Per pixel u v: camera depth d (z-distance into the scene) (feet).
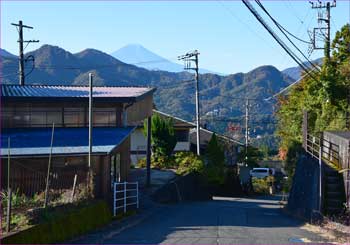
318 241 46.32
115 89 91.76
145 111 94.02
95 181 63.26
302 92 130.21
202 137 179.01
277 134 146.41
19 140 69.46
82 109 80.33
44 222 41.93
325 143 81.25
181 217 66.08
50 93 80.84
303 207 74.33
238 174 164.55
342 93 109.09
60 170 58.49
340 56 115.34
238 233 50.47
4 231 37.52
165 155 130.41
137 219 62.95
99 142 68.74
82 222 49.75
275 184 209.36
